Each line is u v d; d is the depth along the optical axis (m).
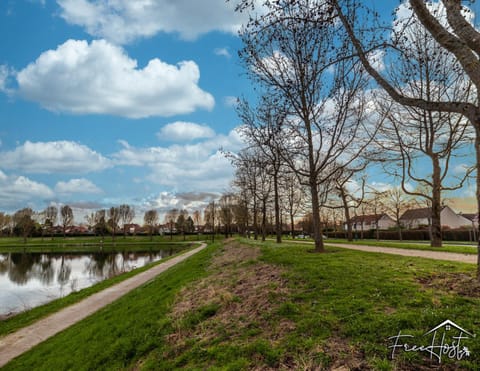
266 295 7.83
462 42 6.67
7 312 18.28
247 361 5.25
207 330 6.96
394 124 20.16
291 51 13.98
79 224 137.00
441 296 6.23
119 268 39.28
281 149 16.56
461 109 6.79
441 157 20.75
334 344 5.13
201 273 14.23
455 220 68.62
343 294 7.00
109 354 7.56
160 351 6.71
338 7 9.12
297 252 14.09
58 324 13.32
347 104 14.29
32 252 68.31
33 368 8.98
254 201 38.12
